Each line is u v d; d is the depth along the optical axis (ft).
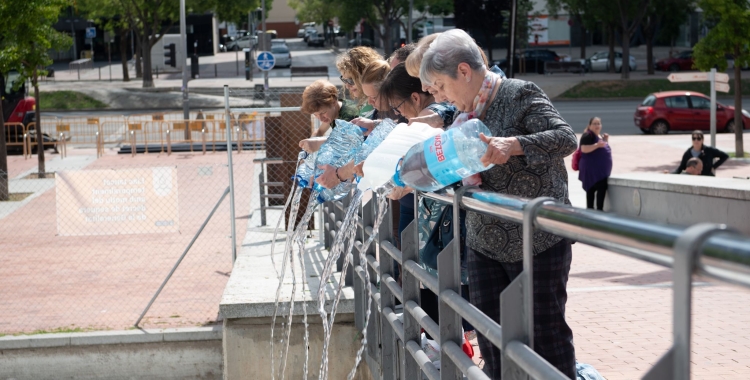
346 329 21.52
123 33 172.65
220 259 35.04
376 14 178.60
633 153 73.77
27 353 24.12
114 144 94.17
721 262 3.66
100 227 27.73
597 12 159.94
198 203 50.85
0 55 58.54
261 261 27.40
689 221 36.86
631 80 150.10
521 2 185.88
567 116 115.44
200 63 219.20
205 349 24.25
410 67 12.34
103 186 27.71
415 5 164.04
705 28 191.11
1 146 55.26
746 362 15.07
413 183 9.84
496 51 206.39
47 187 61.46
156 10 152.35
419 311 11.89
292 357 21.68
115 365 24.26
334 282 23.25
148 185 27.76
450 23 213.66
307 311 21.42
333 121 20.13
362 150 12.46
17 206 52.65
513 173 9.86
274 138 35.19
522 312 7.02
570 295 22.62
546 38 226.79
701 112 94.58
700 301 20.03
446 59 10.02
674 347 4.05
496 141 8.93
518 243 9.89
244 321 21.79
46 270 33.71
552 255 9.77
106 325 25.27
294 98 34.83
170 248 37.76
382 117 16.92
